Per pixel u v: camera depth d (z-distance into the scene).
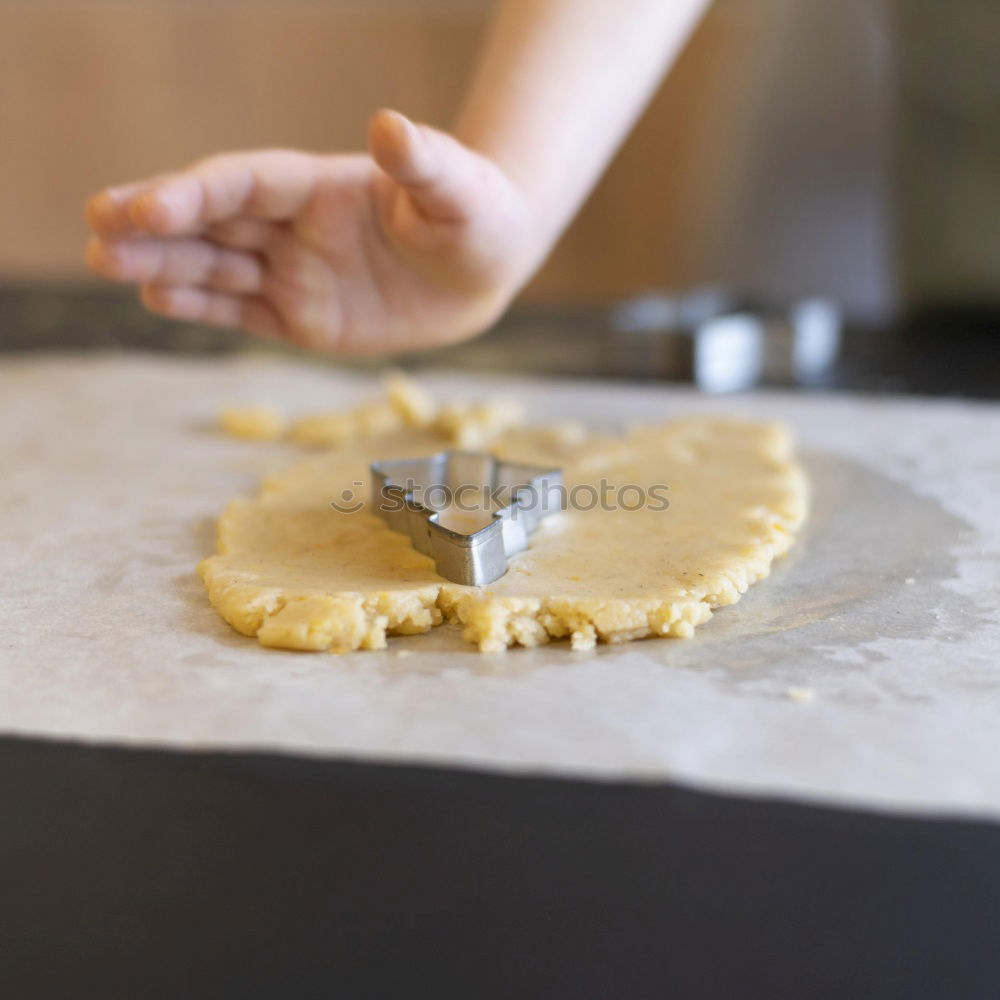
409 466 0.51
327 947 0.33
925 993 0.32
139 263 0.51
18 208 1.50
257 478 0.55
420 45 1.33
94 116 1.45
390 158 0.44
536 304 0.85
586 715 0.39
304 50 1.37
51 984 0.33
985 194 0.81
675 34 0.55
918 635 0.43
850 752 0.37
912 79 0.82
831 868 0.35
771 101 1.23
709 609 0.44
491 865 0.35
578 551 0.46
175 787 0.37
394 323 0.54
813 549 0.49
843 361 0.71
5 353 0.74
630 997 0.32
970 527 0.50
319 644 0.42
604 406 0.64
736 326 0.69
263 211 0.51
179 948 0.33
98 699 0.40
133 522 0.51
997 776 0.37
